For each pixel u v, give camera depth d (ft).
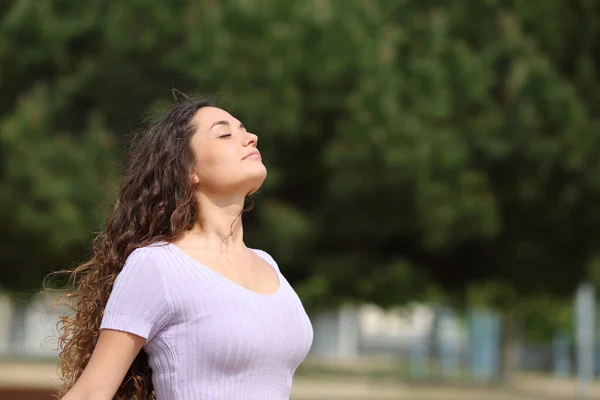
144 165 11.15
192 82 38.81
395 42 41.27
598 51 44.37
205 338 9.84
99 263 11.27
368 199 40.52
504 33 42.63
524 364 155.22
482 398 80.18
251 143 11.14
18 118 40.16
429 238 41.16
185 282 10.05
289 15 39.75
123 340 9.93
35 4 41.86
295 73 39.42
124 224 11.17
